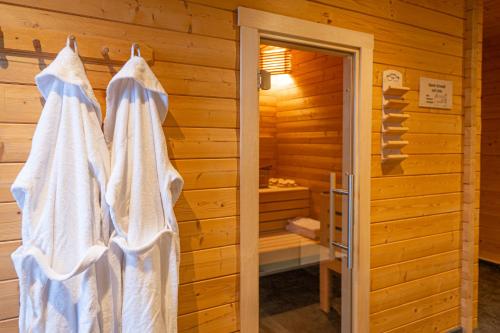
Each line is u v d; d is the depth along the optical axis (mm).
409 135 2217
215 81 1608
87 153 1212
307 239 2264
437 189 2348
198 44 1567
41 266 1133
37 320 1168
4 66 1258
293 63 2213
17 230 1302
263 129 2230
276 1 1736
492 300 3105
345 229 2080
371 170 2066
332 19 1898
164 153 1344
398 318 2201
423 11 2242
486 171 4102
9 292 1296
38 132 1179
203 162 1598
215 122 1616
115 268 1271
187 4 1538
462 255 2484
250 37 1664
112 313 1277
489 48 4031
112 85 1281
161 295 1354
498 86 3955
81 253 1182
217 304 1645
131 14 1433
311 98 2225
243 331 1692
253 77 1681
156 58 1484
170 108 1522
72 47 1304
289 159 2322
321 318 2207
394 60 2131
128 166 1301
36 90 1304
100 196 1260
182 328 1570
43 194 1173
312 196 2287
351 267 2031
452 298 2455
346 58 2041
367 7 2014
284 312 2139
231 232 1668
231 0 1631
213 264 1631
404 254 2215
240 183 1664
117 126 1296
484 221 4137
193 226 1585
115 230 1271
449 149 2398
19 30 1242
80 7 1350
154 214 1326
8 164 1281
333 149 2141
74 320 1209
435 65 2309
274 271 2154
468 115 2439
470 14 2426
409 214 2229
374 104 2064
